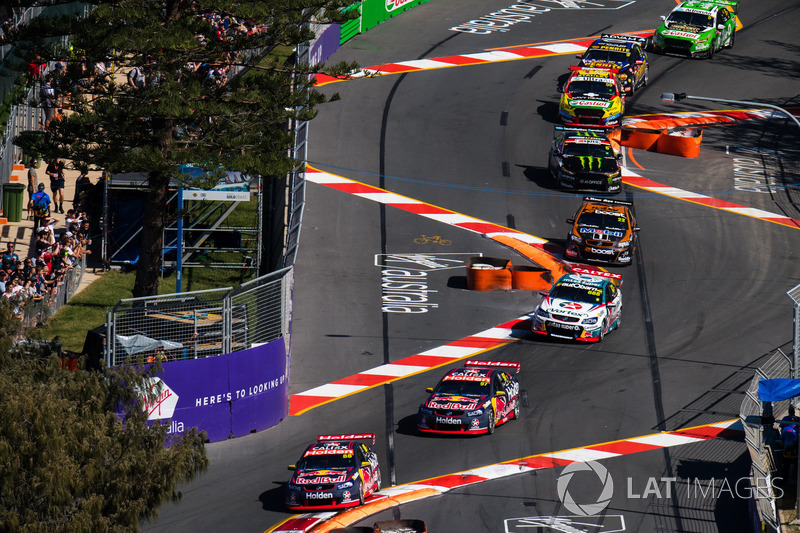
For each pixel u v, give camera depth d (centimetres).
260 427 11906
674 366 13188
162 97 12275
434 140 19038
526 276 15125
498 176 18088
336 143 18750
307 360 13325
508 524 9875
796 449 10312
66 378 8294
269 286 12094
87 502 7488
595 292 14012
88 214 15950
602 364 13212
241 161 12600
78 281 14800
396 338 13875
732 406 12300
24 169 17038
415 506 10194
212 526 9975
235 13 12631
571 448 11381
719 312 14512
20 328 8525
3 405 7431
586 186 17575
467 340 13862
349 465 10300
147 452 8238
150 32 12150
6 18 15912
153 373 8831
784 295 15012
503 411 11844
